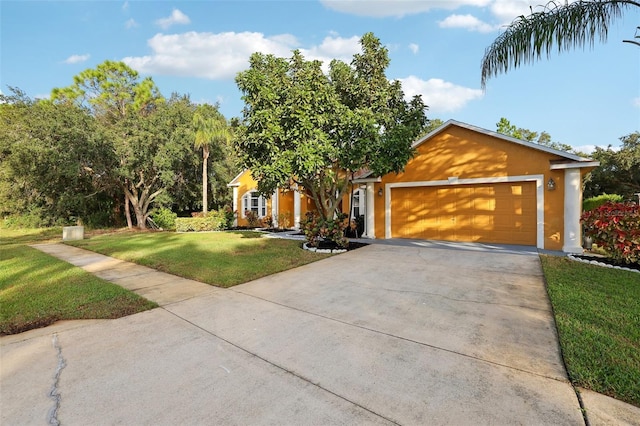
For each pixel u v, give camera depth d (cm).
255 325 430
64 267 837
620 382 276
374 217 1313
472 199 1124
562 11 663
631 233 701
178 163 1997
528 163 1009
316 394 273
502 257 835
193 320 452
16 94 2002
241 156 991
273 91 941
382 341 373
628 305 467
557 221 962
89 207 2305
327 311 479
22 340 397
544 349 345
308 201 1784
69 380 302
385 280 643
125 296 565
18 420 247
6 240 1648
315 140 888
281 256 923
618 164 2397
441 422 234
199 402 265
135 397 274
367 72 1066
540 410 245
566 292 529
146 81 2333
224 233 1619
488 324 415
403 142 941
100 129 1788
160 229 2116
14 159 1725
